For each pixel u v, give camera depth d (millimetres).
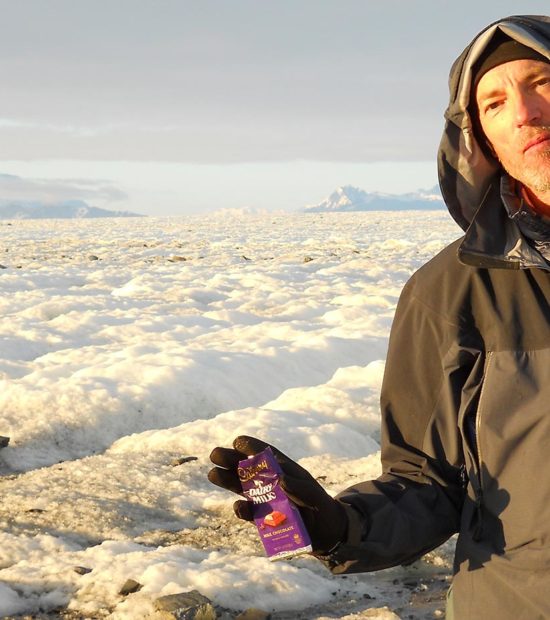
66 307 10977
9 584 3543
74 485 4816
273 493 1648
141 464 5133
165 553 3814
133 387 6340
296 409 6109
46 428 5766
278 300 12281
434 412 1813
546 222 1745
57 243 31078
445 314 1780
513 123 1721
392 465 1861
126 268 19016
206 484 4863
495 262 1716
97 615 3279
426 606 3393
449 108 1853
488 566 1679
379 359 7977
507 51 1729
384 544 1726
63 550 3941
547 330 1679
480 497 1701
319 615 3348
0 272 16922
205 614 3174
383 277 15969
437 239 33281
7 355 8109
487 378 1709
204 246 29078
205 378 6738
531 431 1644
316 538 1669
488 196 1814
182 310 11211
